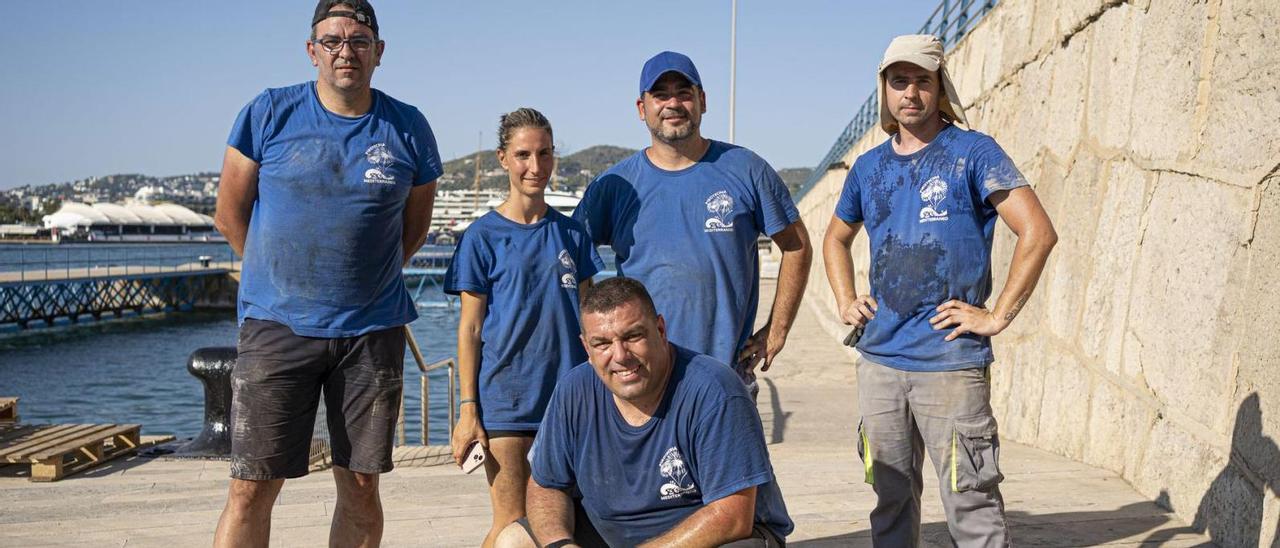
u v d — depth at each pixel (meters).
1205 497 4.39
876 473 3.64
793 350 16.16
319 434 7.36
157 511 5.54
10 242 182.50
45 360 38.56
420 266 80.62
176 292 63.50
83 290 56.03
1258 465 3.88
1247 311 4.11
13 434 7.27
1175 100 5.21
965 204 3.41
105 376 33.94
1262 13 4.19
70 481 6.59
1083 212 6.70
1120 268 5.85
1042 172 7.85
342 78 3.38
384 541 4.75
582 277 3.93
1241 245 4.24
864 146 19.80
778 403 10.25
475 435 3.79
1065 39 7.44
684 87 3.70
